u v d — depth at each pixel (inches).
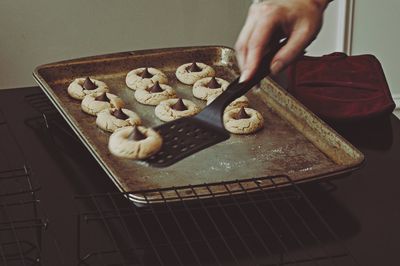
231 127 47.1
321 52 72.8
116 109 48.8
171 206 37.2
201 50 56.1
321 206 39.7
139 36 73.1
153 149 30.8
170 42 74.1
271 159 44.7
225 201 39.4
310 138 46.3
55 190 41.3
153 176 42.8
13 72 71.6
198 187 37.8
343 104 47.8
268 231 37.8
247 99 50.3
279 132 47.3
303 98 48.9
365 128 47.0
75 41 71.9
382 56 73.0
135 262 35.6
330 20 71.5
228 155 45.0
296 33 32.4
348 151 43.4
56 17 70.6
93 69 54.2
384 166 43.2
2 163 44.0
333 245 36.8
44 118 48.1
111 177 40.2
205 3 73.1
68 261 35.6
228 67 56.0
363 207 39.6
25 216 38.9
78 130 44.5
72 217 38.9
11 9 69.4
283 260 35.8
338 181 41.8
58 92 52.4
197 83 53.1
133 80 53.0
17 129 47.7
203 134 31.8
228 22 74.3
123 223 36.4
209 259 35.8
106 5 71.3
